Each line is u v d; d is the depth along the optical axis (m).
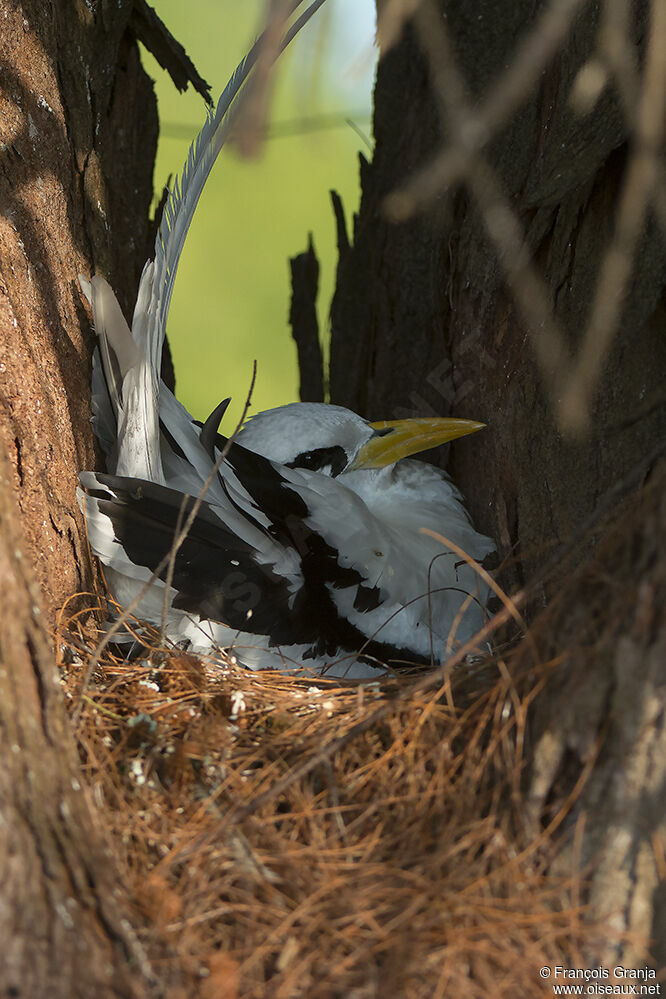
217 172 13.40
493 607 7.17
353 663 6.57
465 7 7.57
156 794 4.89
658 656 4.11
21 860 3.74
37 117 6.50
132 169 8.34
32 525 5.66
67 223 6.69
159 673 5.77
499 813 4.50
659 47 3.96
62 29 7.00
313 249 9.99
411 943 4.07
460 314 8.00
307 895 4.34
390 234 8.88
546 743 4.35
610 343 6.14
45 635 4.42
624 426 6.14
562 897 4.21
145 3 7.91
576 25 6.27
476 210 7.59
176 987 3.90
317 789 4.96
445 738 4.91
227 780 4.96
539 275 6.90
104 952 3.77
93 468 6.54
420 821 4.66
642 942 4.10
